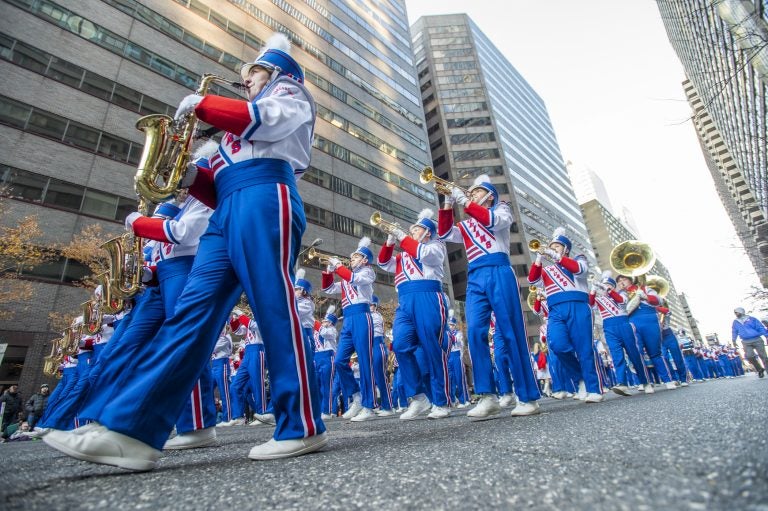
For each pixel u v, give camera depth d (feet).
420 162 131.23
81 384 17.11
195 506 3.66
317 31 114.62
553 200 217.56
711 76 59.16
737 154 87.56
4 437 30.25
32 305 47.78
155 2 73.61
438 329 17.25
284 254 6.97
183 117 6.96
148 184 7.12
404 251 18.47
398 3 162.50
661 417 7.67
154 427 5.76
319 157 98.17
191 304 6.63
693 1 40.52
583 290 17.98
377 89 127.75
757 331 34.78
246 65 8.47
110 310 11.78
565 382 30.35
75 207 53.88
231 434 16.55
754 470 3.27
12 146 51.21
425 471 4.53
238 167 7.18
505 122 202.69
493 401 13.19
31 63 55.77
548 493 3.34
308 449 6.57
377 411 30.45
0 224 47.83
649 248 30.01
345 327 25.14
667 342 36.09
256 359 25.61
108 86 62.23
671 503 2.79
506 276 13.82
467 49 205.26
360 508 3.40
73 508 3.60
